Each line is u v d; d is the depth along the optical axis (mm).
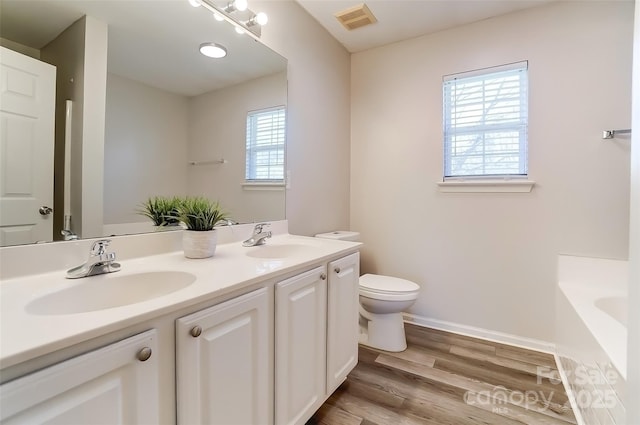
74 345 585
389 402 1506
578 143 1926
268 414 1073
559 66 1967
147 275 1050
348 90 2752
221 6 1544
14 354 499
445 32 2350
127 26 1218
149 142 1290
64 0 1039
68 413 572
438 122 2385
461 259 2314
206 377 841
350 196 2797
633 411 663
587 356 1301
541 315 2049
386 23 2271
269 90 1868
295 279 1185
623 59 1816
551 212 2008
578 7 1915
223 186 1616
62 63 1034
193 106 1468
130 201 1226
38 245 963
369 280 2191
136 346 679
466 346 2098
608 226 1860
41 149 983
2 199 899
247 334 980
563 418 1401
